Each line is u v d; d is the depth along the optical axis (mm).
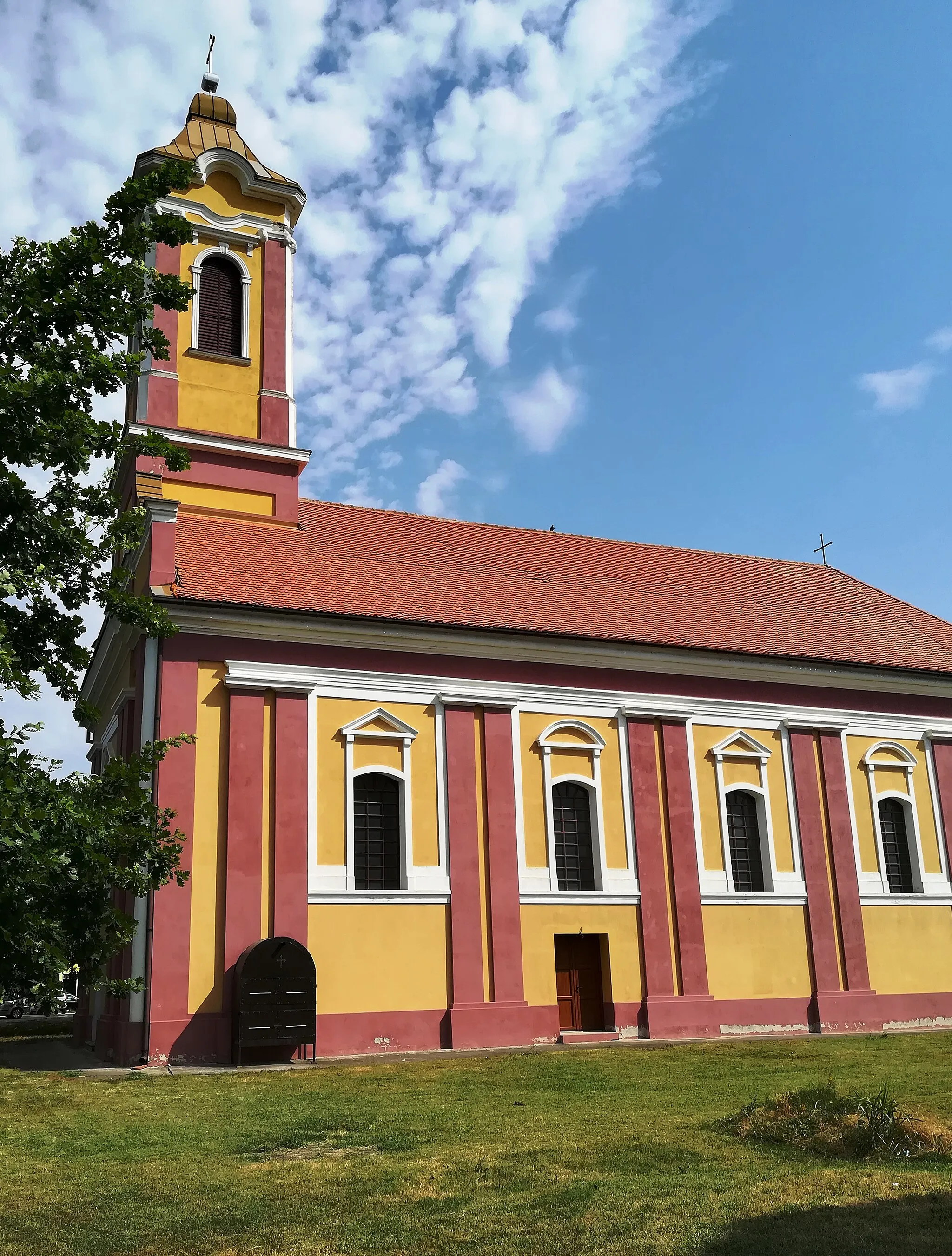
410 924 22094
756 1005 25203
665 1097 14797
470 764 23531
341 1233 8398
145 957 19703
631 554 32594
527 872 23594
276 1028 19609
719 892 25578
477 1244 7996
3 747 7648
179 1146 12039
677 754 25938
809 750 27781
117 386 9188
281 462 26750
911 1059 18969
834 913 26906
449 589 25953
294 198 28438
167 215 9562
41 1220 9031
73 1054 22016
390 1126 12820
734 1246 7695
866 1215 8336
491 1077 17328
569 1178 9875
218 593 22109
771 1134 11406
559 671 25156
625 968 24062
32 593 9305
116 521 9953
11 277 9422
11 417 8367
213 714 21312
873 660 29188
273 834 21141
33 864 7320
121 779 8391
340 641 22812
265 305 27562
